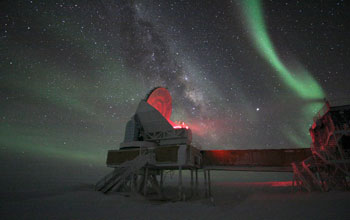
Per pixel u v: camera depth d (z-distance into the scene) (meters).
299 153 27.36
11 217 11.88
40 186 36.34
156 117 31.12
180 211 15.77
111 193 22.69
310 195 20.20
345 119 22.64
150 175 30.98
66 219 11.76
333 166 24.03
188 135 29.23
